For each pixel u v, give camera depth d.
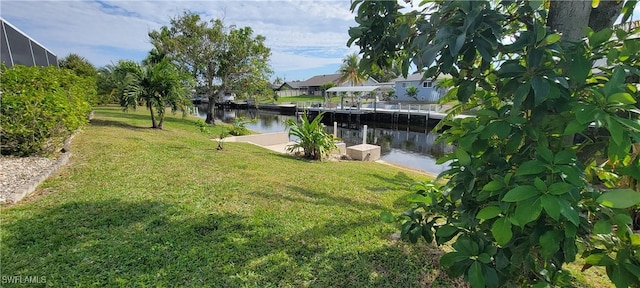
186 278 2.06
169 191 3.65
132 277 2.03
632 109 0.97
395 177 6.17
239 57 17.05
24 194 3.21
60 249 2.28
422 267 2.31
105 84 12.62
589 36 1.14
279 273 2.17
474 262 1.29
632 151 1.21
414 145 17.41
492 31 1.08
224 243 2.52
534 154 1.22
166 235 2.58
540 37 1.09
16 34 8.26
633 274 1.12
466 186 1.32
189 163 5.15
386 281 2.14
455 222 1.54
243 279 2.08
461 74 1.38
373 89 29.64
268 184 4.31
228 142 8.93
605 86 1.00
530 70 1.10
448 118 1.65
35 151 4.52
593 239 1.26
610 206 0.97
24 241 2.35
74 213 2.86
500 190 1.11
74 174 4.03
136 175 4.17
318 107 31.45
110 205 3.09
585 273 2.29
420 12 1.48
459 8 1.16
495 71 1.33
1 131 4.25
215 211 3.15
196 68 16.80
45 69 6.36
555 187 0.94
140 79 9.10
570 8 1.30
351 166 7.13
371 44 1.58
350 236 2.78
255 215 3.13
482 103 1.49
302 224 2.99
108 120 10.20
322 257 2.40
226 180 4.32
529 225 1.10
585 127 0.99
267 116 33.28
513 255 1.23
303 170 5.76
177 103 9.80
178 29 16.53
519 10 1.25
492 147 1.33
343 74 32.66
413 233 1.73
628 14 1.32
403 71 1.45
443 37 1.11
